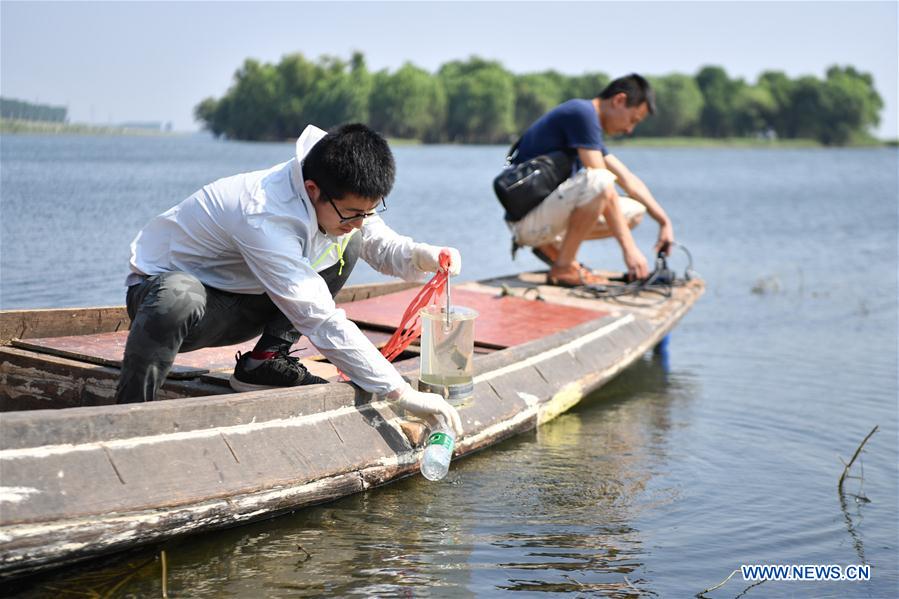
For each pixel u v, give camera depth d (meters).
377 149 3.36
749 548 3.66
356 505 3.82
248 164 28.03
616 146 120.31
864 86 129.12
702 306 9.65
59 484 2.78
